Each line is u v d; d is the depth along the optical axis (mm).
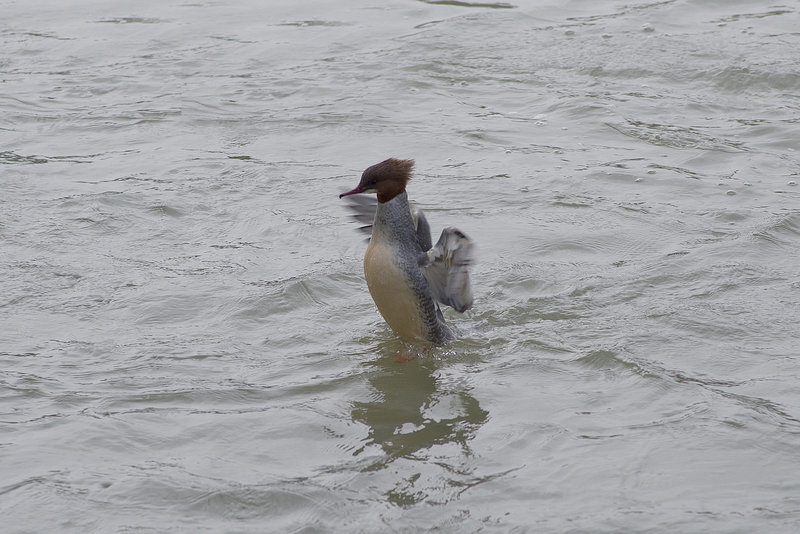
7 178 15523
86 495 7645
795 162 15969
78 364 9922
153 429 8688
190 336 10641
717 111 18469
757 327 10562
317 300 11586
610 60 20922
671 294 11484
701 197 14609
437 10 25312
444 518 7363
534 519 7332
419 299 10328
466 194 14898
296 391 9508
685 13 24016
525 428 8719
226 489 7703
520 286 11844
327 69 21062
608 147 16875
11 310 11133
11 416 8859
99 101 19562
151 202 14531
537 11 24688
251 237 13438
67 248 12977
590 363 9945
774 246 12703
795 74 19562
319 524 7293
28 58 22281
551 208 14281
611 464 8047
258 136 17578
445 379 9797
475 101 19234
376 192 10250
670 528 7156
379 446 8500
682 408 8945
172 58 22125
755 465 7977
